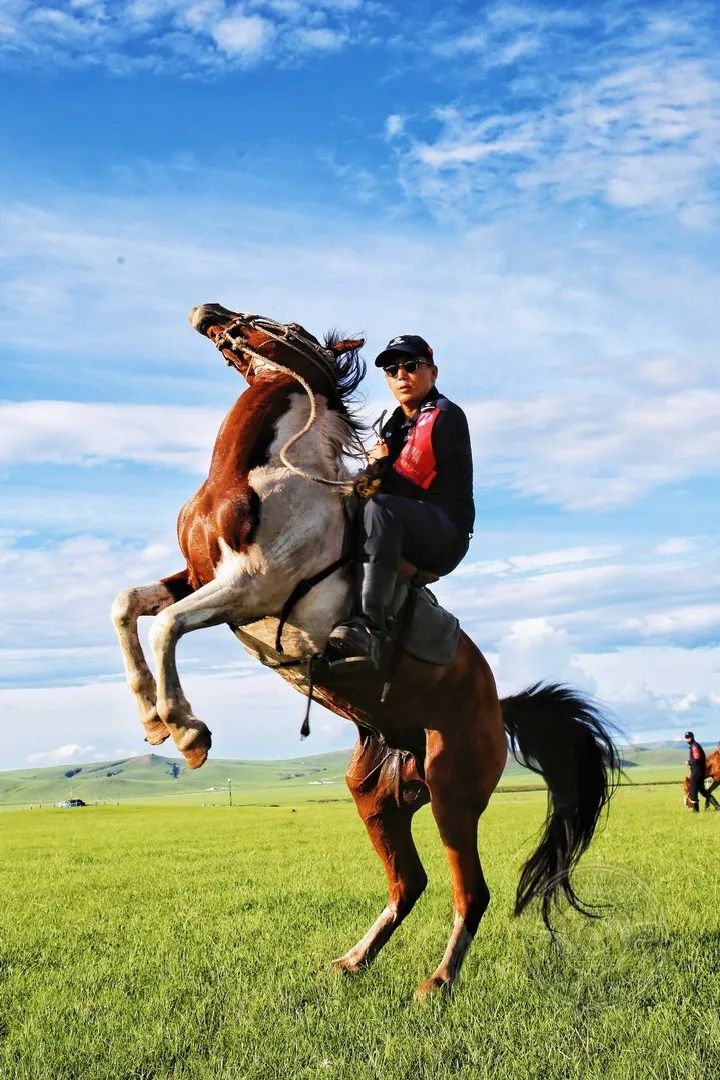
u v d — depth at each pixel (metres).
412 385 5.82
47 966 6.64
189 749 4.83
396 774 6.24
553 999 5.12
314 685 5.54
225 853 18.19
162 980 5.86
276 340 5.56
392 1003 5.13
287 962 6.34
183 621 4.84
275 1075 4.05
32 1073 4.07
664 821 21.17
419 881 6.34
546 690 6.93
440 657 5.63
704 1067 3.92
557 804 6.82
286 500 5.04
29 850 20.86
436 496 5.64
